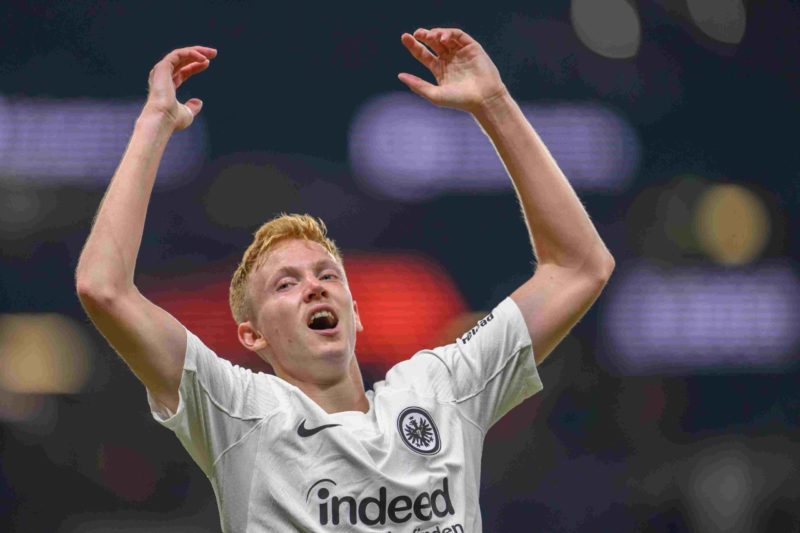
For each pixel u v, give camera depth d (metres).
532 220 18.86
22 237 45.84
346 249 47.56
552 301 18.48
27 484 43.28
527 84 49.19
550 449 45.88
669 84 49.81
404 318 46.78
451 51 19.16
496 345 18.25
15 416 43.94
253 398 17.06
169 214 46.44
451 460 17.12
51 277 45.69
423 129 48.44
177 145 46.97
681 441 47.06
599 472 45.91
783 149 49.88
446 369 18.05
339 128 48.44
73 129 46.84
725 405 47.69
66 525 43.31
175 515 43.41
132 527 43.25
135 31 47.81
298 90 48.34
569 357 47.22
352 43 49.03
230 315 45.59
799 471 46.16
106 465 43.78
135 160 17.09
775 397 48.00
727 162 49.84
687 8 49.88
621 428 46.78
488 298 47.44
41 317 45.38
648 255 48.69
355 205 47.88
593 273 18.64
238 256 46.47
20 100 46.78
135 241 16.73
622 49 49.66
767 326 48.59
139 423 44.31
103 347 45.09
